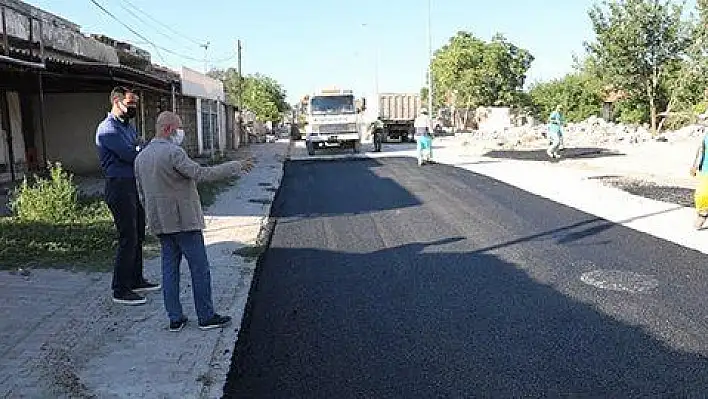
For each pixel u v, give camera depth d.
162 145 5.94
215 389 4.92
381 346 5.74
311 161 28.88
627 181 17.41
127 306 6.88
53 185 11.76
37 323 6.33
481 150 32.16
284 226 11.85
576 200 14.26
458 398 4.72
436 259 9.00
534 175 19.44
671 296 7.08
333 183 19.22
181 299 7.13
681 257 8.84
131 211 6.89
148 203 5.95
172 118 6.04
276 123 80.38
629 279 7.77
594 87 43.19
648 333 5.96
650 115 39.38
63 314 6.61
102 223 10.81
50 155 22.77
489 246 9.77
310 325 6.31
